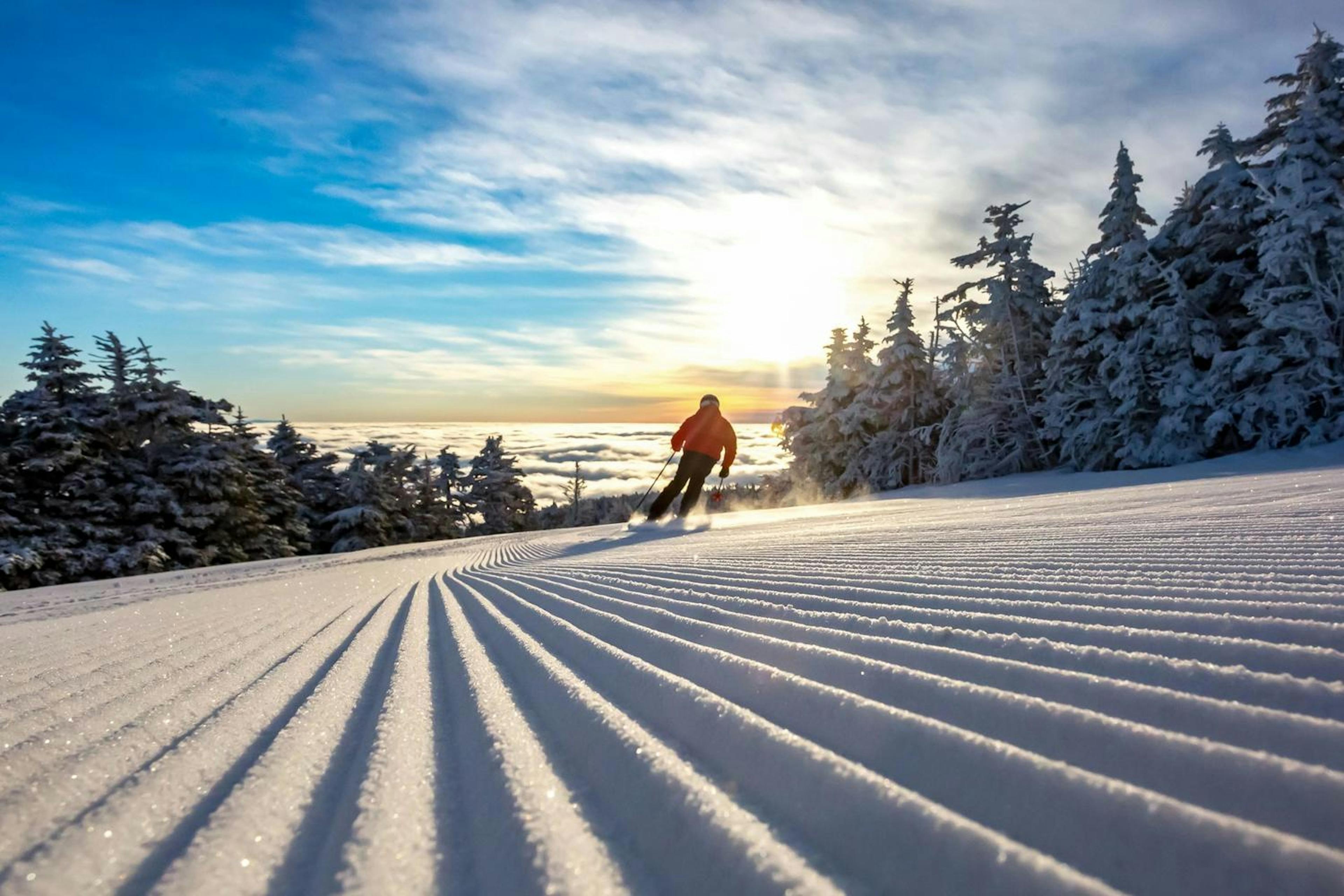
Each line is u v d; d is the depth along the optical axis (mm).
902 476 22922
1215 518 3182
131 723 1361
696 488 10562
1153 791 748
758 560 3580
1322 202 13906
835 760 860
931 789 813
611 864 736
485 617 2609
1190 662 1102
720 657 1470
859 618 1785
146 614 3740
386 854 776
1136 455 14750
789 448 27109
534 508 56406
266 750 1151
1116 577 1994
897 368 23234
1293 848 583
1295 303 13234
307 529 34469
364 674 1742
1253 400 13109
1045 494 8977
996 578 2191
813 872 669
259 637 2502
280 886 738
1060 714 928
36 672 2021
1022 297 20391
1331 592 1499
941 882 631
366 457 44062
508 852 771
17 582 21016
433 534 45625
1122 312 15750
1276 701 928
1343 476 4996
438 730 1236
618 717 1170
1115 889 609
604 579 3477
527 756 1050
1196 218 16766
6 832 886
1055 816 708
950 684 1114
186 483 26484
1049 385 18203
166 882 740
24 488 23344
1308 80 16547
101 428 25891
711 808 804
